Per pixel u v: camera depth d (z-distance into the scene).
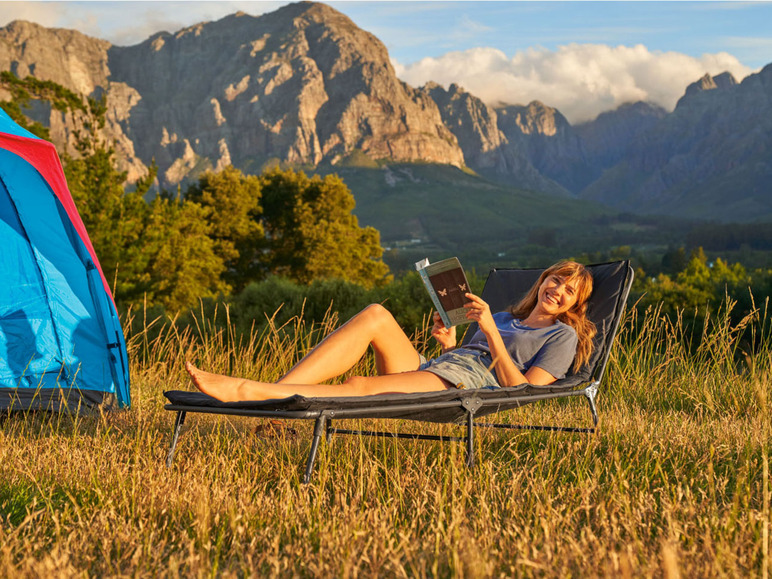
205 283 28.05
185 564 1.79
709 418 3.84
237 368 5.47
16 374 4.09
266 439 3.30
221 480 2.56
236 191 34.62
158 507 2.26
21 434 3.26
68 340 4.35
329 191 35.81
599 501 2.32
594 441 3.08
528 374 3.09
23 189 4.43
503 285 4.06
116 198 15.53
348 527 1.98
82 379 4.28
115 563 1.83
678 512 2.15
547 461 2.88
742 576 1.68
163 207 20.92
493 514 2.15
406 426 3.67
